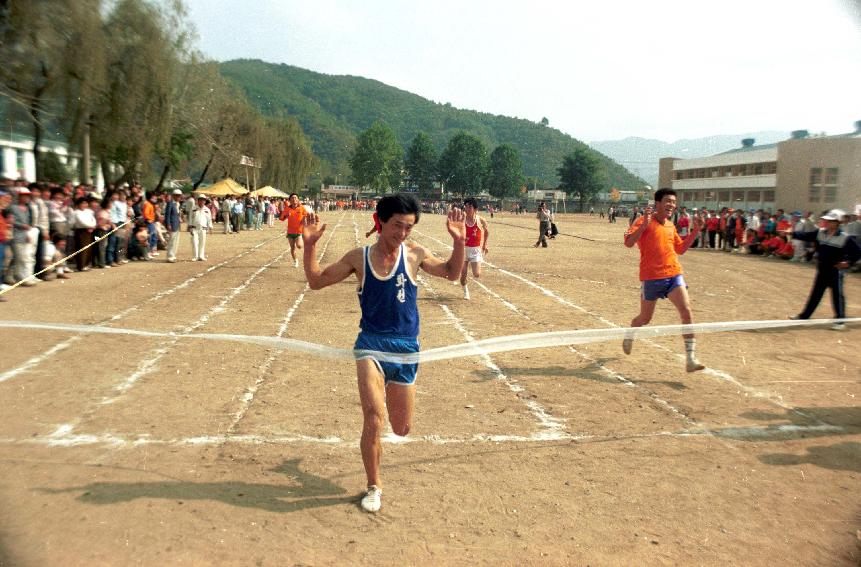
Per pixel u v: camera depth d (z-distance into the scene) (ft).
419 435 16.20
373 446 12.30
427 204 386.52
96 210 50.52
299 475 13.73
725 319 33.60
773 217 75.92
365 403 12.30
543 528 11.66
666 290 22.16
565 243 95.14
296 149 271.69
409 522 11.82
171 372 21.18
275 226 135.03
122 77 79.82
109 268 51.39
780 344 27.86
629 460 14.87
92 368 21.52
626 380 21.56
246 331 27.86
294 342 13.47
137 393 18.94
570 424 17.21
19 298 35.37
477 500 12.74
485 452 15.20
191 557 10.48
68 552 10.52
